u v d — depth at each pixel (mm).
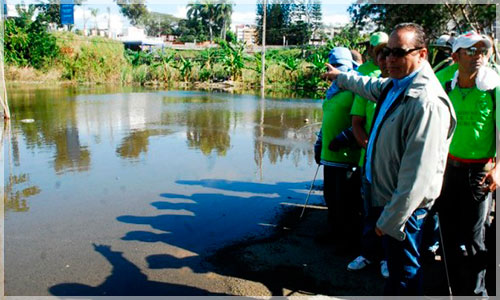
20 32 24844
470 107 2793
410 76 2369
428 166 2213
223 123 10453
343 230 3732
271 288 3123
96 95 17625
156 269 3391
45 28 26250
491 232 3174
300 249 3748
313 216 4520
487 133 2785
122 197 5039
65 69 26047
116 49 28078
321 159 3779
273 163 6672
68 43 26531
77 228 4160
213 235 4039
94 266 3432
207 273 3334
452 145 2873
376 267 3412
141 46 47062
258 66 25906
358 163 3652
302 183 5668
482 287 2908
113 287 3121
